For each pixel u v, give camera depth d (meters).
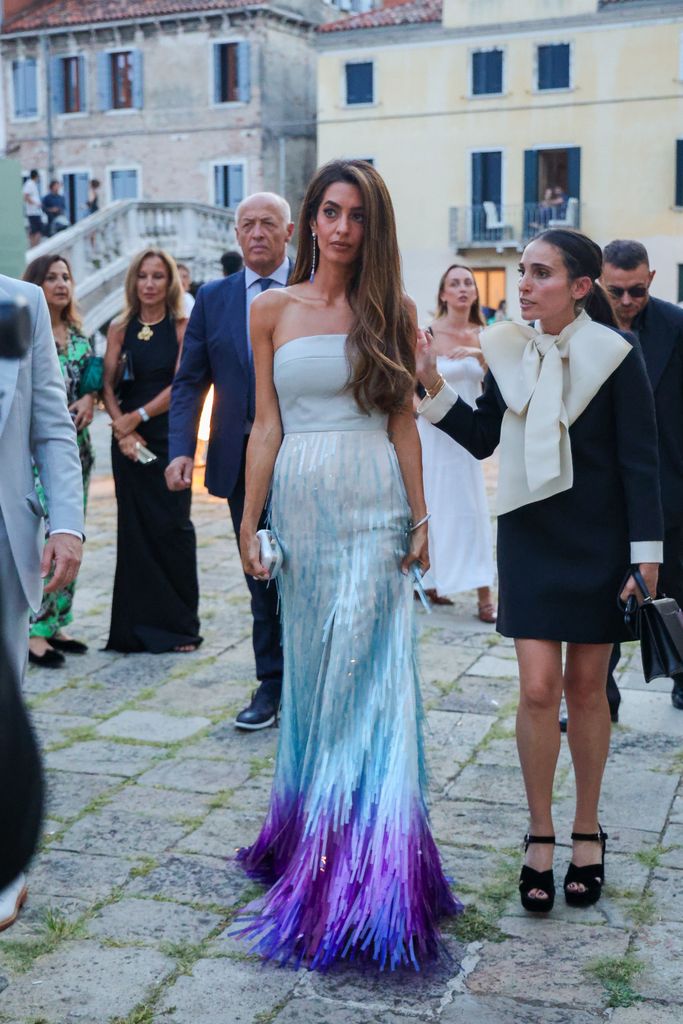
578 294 3.16
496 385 3.29
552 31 32.69
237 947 3.05
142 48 36.38
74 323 5.73
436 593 6.74
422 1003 2.79
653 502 3.10
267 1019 2.73
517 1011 2.75
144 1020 2.72
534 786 3.22
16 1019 2.72
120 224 24.45
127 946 3.06
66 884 3.40
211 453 4.61
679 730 4.66
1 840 1.39
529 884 3.21
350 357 3.11
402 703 3.07
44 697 5.16
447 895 3.18
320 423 3.18
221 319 4.59
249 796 4.05
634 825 3.77
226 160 35.81
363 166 3.13
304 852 3.09
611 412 3.14
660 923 3.15
